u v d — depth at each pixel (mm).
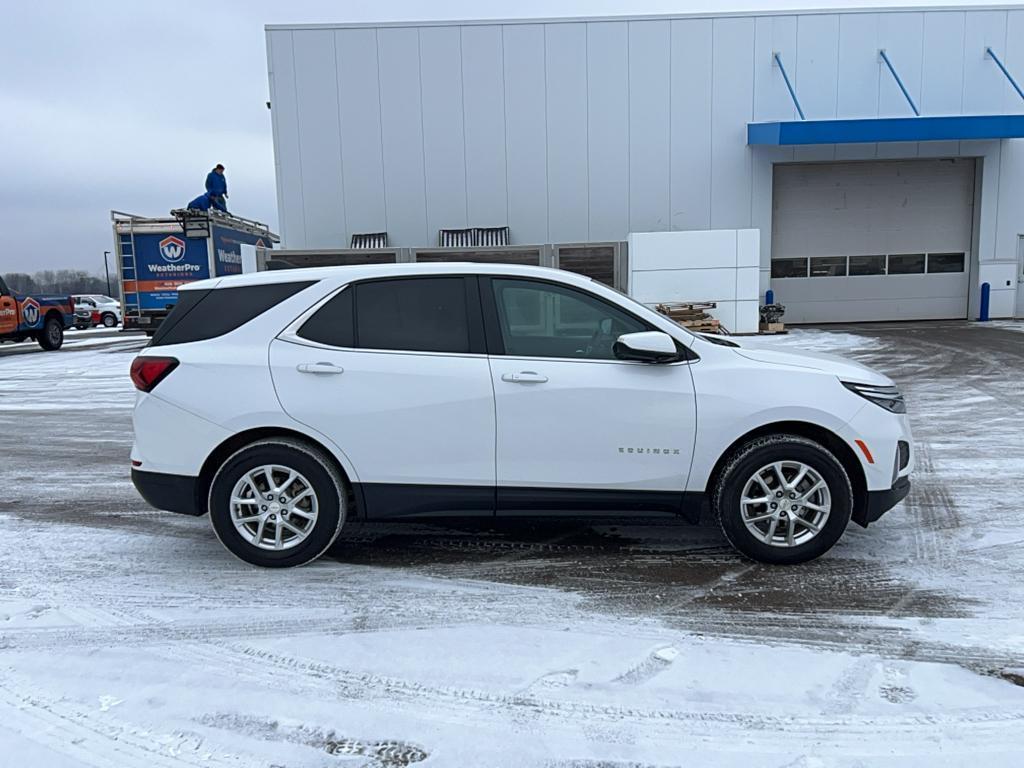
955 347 15367
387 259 19484
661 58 20188
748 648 3455
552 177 20609
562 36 20172
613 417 4223
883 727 2842
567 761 2658
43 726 2885
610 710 2967
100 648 3500
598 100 20359
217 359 4320
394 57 20281
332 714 2951
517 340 4348
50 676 3252
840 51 20141
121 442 8594
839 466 4238
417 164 20594
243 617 3809
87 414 10578
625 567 4434
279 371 4281
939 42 20156
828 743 2750
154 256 19391
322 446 4336
